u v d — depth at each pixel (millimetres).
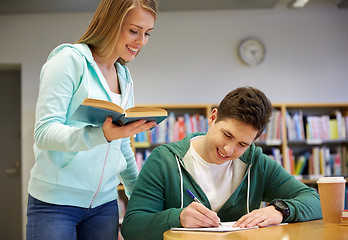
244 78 4973
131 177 1887
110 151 1622
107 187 1639
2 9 4656
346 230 1286
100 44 1553
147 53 4945
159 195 1651
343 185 1475
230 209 1690
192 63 4961
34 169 1498
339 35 5102
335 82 5051
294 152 4969
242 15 5043
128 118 1198
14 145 5629
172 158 1707
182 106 4590
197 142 1733
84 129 1273
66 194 1487
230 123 1484
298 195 1675
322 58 5066
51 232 1451
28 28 4879
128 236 1535
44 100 1386
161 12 4988
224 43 5000
